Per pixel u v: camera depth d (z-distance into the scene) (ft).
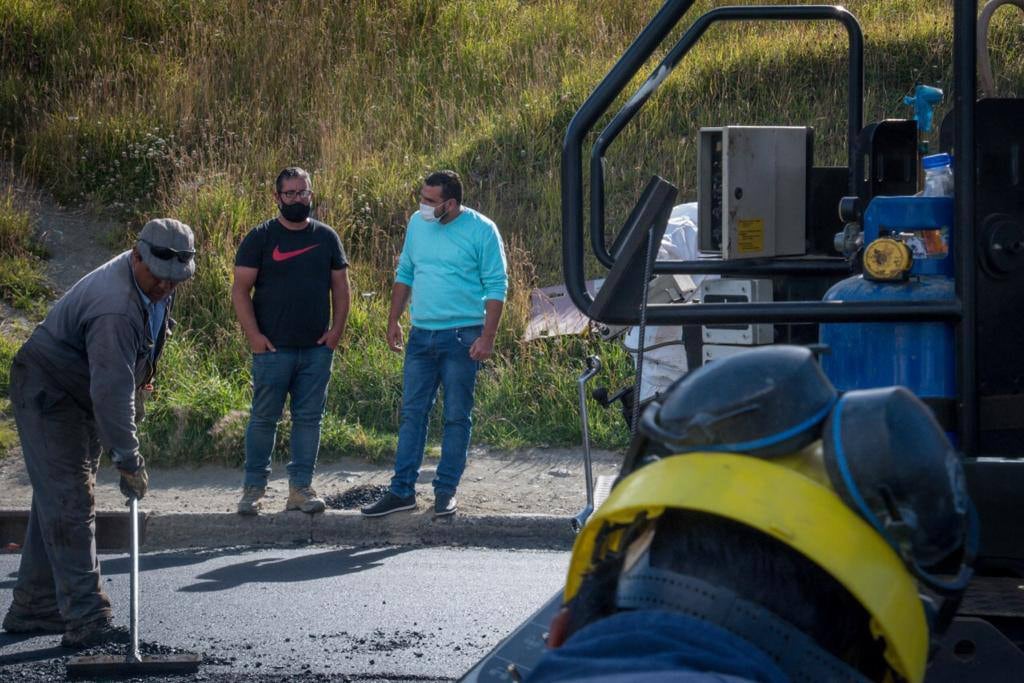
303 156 47.75
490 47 55.16
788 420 4.79
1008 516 8.66
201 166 44.52
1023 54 32.17
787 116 44.32
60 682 17.76
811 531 4.56
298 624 20.45
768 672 4.35
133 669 17.98
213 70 52.13
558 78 51.11
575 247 10.17
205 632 20.01
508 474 29.84
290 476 26.81
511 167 45.47
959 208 9.35
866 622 4.75
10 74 51.70
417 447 26.63
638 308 8.70
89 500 19.24
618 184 42.55
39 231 44.11
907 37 47.37
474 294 26.00
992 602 8.99
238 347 36.76
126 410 17.90
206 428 31.96
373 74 53.36
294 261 25.94
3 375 35.01
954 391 9.61
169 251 17.85
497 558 24.95
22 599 20.01
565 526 25.98
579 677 4.36
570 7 57.72
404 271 26.89
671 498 4.71
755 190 13.65
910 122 13.33
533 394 33.71
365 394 34.14
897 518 4.71
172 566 24.52
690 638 4.41
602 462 30.68
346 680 17.72
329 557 25.08
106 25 55.31
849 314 9.20
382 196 44.14
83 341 18.30
